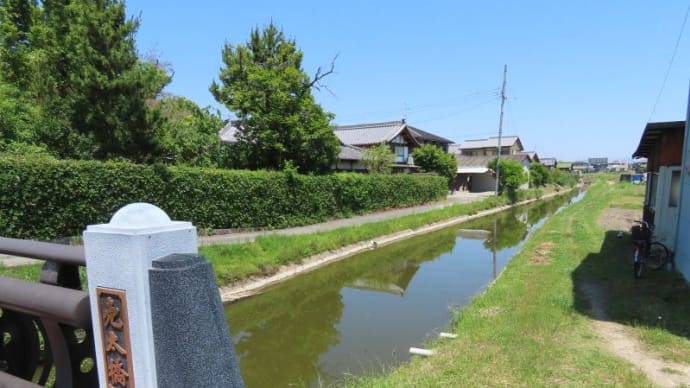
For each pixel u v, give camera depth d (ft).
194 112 57.82
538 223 73.10
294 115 54.39
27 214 29.40
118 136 35.42
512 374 13.43
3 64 41.27
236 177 44.47
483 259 44.98
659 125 28.35
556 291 23.45
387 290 33.17
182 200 39.42
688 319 18.10
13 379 5.05
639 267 25.43
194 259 4.09
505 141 191.31
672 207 29.68
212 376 3.96
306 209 54.70
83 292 4.44
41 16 44.52
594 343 16.06
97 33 34.01
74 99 34.65
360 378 16.02
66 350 4.74
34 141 35.68
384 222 56.29
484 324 18.85
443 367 14.38
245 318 27.14
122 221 4.09
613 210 72.74
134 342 4.02
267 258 34.42
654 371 13.78
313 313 27.78
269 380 18.49
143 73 36.04
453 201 99.40
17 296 4.61
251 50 58.65
